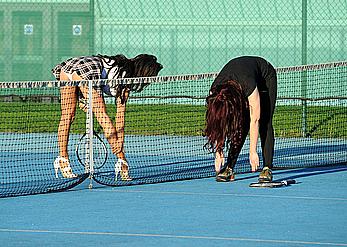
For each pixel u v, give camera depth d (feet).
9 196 63.26
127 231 49.70
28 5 139.23
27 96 117.60
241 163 84.58
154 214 55.47
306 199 61.77
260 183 68.03
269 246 45.65
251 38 139.54
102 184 69.31
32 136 107.34
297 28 137.39
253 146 63.41
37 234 48.78
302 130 108.58
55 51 139.33
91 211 56.59
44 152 93.15
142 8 140.36
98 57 73.46
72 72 72.59
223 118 61.46
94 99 71.41
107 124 71.67
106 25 139.64
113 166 81.51
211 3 140.56
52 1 139.03
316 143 102.63
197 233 49.14
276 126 111.96
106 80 70.74
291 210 57.06
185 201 60.90
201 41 140.97
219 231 49.70
